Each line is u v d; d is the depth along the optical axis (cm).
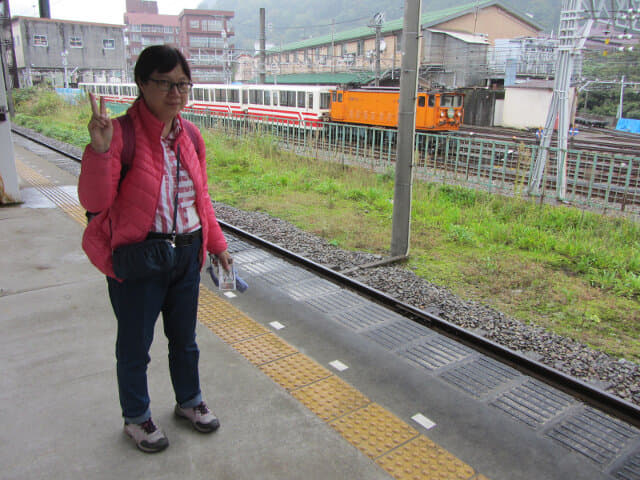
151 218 209
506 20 4416
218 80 7469
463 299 515
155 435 244
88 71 6244
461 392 317
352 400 297
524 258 656
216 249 254
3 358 322
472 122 3450
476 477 239
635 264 617
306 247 672
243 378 311
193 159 224
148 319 224
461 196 994
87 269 489
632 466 257
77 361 321
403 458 249
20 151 1404
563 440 275
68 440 249
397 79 3375
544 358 389
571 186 1159
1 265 496
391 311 450
